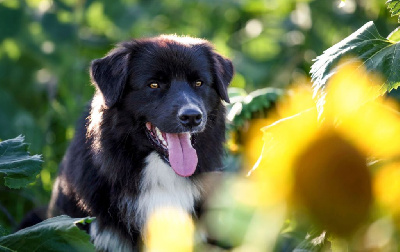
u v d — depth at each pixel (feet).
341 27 36.09
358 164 6.56
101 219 21.79
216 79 23.62
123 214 22.09
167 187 22.77
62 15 39.52
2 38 38.65
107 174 22.00
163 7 45.85
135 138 22.40
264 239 6.37
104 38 42.11
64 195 23.21
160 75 22.63
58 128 35.58
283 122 11.43
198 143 22.90
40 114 38.01
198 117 21.35
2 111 36.70
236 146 25.41
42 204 28.78
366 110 10.60
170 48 23.04
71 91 37.70
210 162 23.25
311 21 38.55
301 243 9.00
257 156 20.07
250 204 6.47
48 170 30.68
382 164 8.14
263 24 42.04
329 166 6.39
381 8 29.91
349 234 6.28
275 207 6.38
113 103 21.67
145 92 22.58
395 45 10.99
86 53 41.22
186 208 22.71
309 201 6.25
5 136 35.27
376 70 10.68
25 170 14.32
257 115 25.48
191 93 22.47
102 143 22.24
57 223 12.16
